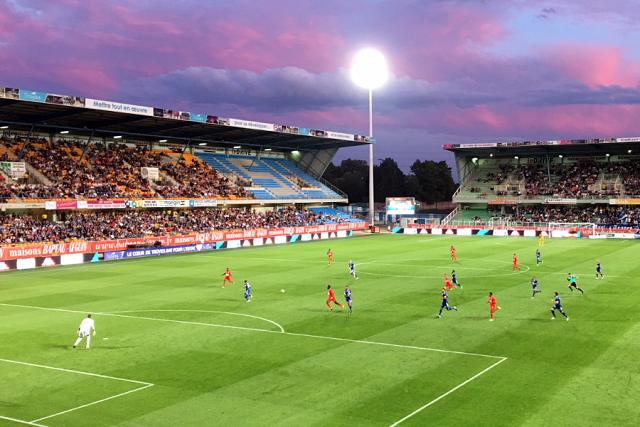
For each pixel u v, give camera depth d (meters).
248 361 27.00
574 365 25.33
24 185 73.06
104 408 21.38
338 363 26.39
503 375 24.16
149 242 76.06
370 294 44.38
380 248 81.94
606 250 73.94
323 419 19.86
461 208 122.62
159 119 80.69
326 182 128.12
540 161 123.06
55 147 85.50
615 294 42.12
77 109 72.19
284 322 35.09
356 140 110.50
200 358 27.66
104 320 36.72
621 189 106.19
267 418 20.06
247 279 53.31
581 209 109.56
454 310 37.69
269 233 92.25
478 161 128.00
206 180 98.25
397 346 29.11
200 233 82.56
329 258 64.44
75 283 52.69
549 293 43.31
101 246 71.00
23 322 36.44
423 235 106.31
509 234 102.31
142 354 28.52
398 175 186.75
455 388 22.69
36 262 64.69
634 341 29.05
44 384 24.25
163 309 39.88
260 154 120.00
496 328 32.47
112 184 83.69
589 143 103.69
